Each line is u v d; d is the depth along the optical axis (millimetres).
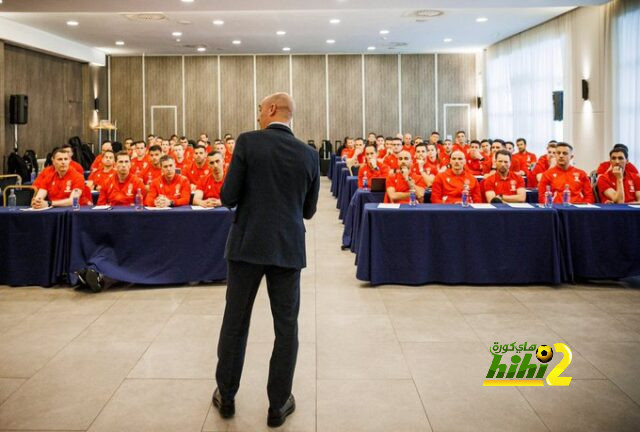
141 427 2639
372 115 17328
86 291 4965
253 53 16844
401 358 3455
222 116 17219
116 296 4820
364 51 16609
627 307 4453
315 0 8164
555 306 4488
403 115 17312
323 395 2969
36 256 5059
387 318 4223
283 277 2625
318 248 7008
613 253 5059
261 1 8180
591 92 10625
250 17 11391
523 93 13680
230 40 14289
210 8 8578
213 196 6082
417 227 5062
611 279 5281
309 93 17266
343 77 17250
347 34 13469
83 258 4996
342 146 15656
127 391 3010
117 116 17094
